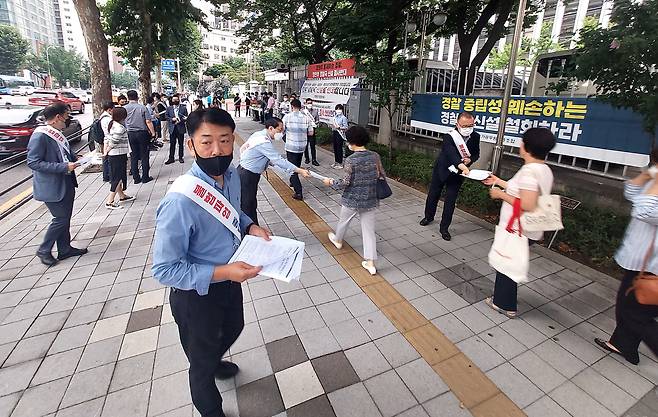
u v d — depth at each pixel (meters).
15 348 2.65
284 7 13.92
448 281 3.59
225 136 1.59
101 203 5.93
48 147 3.61
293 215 5.42
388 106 7.64
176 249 1.52
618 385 2.35
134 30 13.73
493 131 6.04
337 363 2.53
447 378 2.40
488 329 2.88
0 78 40.09
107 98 8.23
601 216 4.28
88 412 2.15
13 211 5.65
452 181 4.43
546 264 3.90
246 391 2.30
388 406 2.20
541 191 2.56
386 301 3.25
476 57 9.36
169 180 7.33
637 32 2.96
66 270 3.77
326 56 15.35
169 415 2.13
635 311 2.34
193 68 37.56
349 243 4.46
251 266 1.59
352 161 3.49
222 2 15.02
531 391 2.30
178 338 2.77
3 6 71.81
